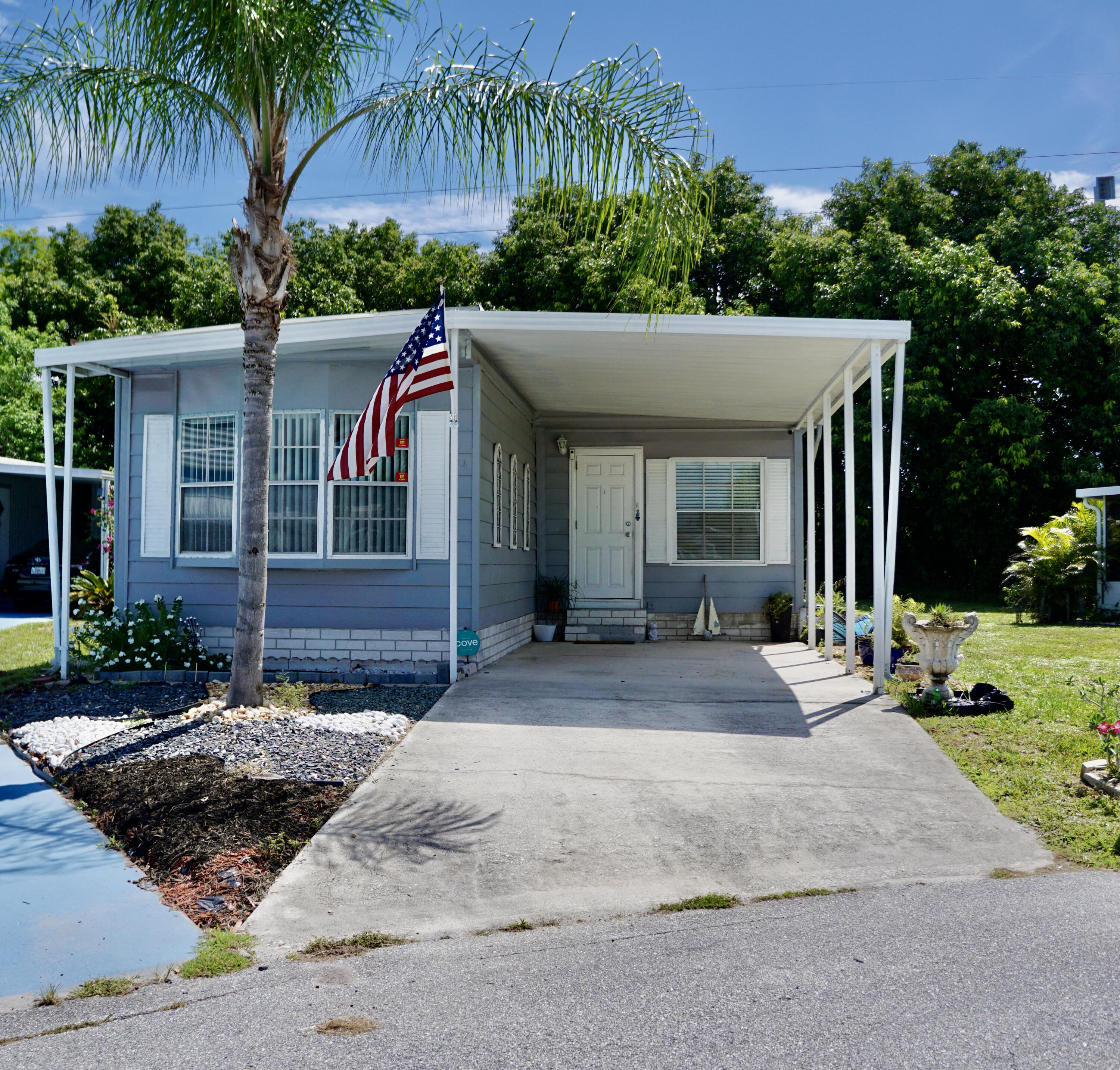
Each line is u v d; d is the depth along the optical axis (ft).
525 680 28.43
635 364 30.71
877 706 24.68
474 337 27.63
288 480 30.27
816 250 69.62
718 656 35.45
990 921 12.11
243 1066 8.78
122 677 29.27
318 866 14.46
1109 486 64.08
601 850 15.15
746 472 44.04
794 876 14.16
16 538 63.05
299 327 27.58
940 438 69.77
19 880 14.38
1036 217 72.95
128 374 32.01
